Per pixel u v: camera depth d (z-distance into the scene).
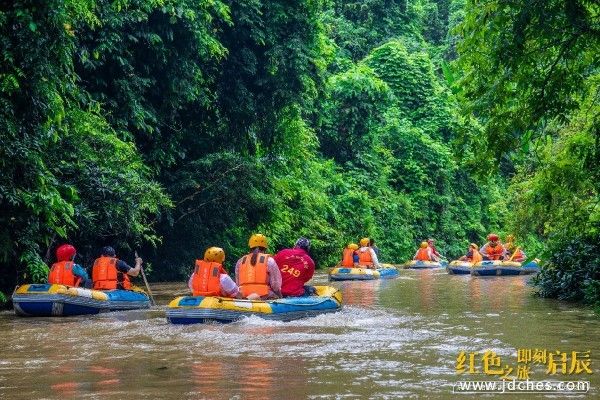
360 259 22.28
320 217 28.42
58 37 11.62
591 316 10.09
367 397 5.12
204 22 17.47
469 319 9.78
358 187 33.06
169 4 16.44
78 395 5.26
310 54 20.42
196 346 7.40
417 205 37.28
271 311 9.35
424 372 6.00
